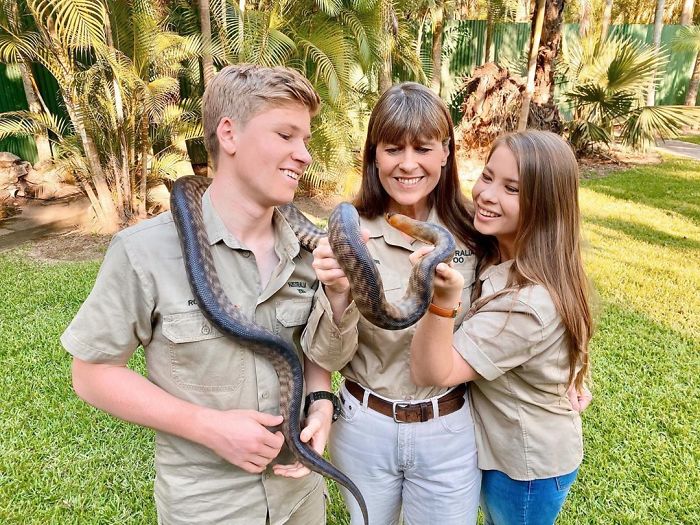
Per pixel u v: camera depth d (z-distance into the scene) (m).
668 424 4.50
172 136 10.87
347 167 10.71
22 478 3.92
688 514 3.60
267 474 2.12
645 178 14.48
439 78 15.73
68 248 9.41
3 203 12.16
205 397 1.96
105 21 8.53
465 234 2.72
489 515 2.84
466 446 2.59
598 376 5.19
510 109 14.88
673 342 5.87
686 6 26.27
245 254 2.00
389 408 2.50
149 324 1.91
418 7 13.50
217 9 9.88
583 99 15.97
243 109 1.79
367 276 1.86
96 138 10.05
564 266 2.35
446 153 2.59
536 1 13.62
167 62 9.84
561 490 2.55
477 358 2.29
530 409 2.45
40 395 4.89
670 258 8.52
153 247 1.88
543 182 2.30
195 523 2.07
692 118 15.35
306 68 11.36
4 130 10.03
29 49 9.02
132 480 3.95
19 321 6.32
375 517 2.69
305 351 2.18
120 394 1.87
